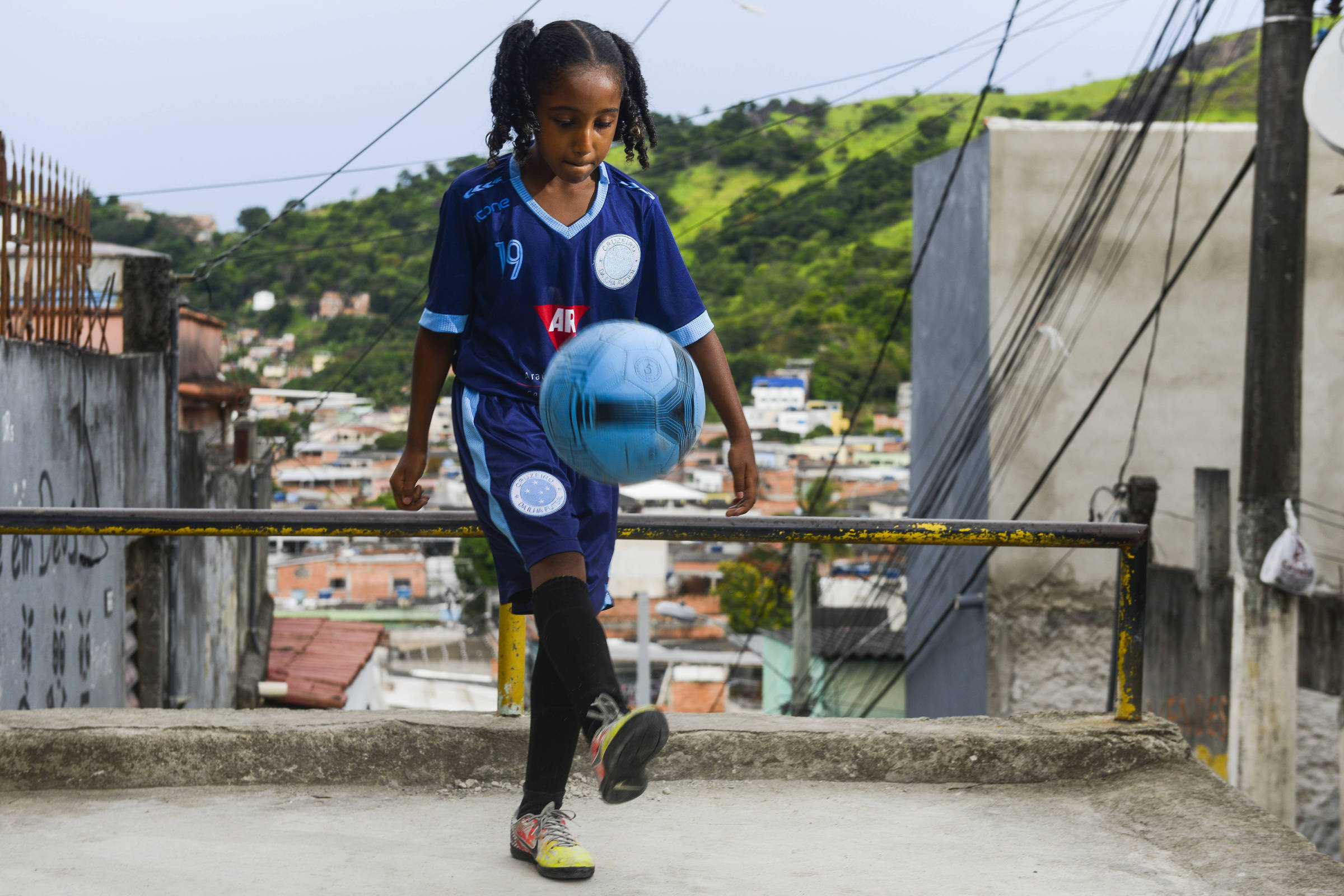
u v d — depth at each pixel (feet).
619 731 6.01
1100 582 44.06
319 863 8.19
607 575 7.59
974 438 45.57
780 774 10.05
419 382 7.59
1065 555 44.11
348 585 195.00
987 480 44.73
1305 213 23.66
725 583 141.90
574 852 7.85
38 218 21.31
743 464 7.65
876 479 203.31
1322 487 45.73
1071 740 9.98
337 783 9.90
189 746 9.85
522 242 7.32
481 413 7.34
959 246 47.98
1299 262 23.65
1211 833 8.53
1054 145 44.55
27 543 20.17
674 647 124.26
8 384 19.27
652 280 7.61
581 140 6.91
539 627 6.84
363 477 160.25
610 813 9.26
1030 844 8.61
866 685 63.62
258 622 48.57
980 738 10.02
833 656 63.16
